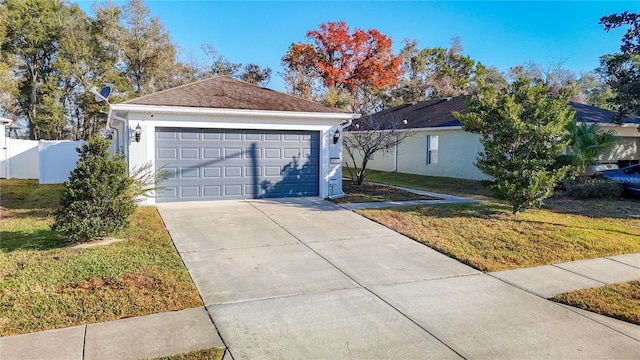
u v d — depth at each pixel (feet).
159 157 33.14
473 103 31.04
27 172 56.65
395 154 68.59
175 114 32.94
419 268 19.01
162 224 26.03
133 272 16.85
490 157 29.81
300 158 38.06
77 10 91.25
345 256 20.56
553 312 14.32
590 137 40.98
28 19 84.89
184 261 18.90
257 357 10.85
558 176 28.45
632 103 42.11
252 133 36.09
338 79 108.99
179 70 95.55
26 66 89.04
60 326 12.21
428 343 11.86
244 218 28.50
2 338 11.44
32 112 92.12
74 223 20.11
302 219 28.66
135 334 11.86
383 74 111.86
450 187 50.03
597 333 12.75
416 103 81.25
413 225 27.02
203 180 34.71
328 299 15.05
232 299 14.79
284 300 14.84
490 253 21.29
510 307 14.69
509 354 11.34
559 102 27.86
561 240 23.63
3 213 30.53
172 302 14.20
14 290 14.60
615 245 22.99
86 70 89.45
